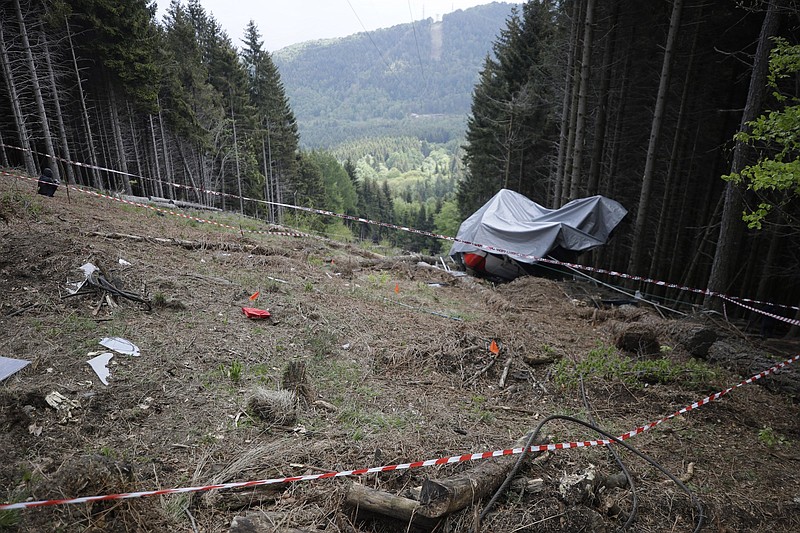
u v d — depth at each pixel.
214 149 34.28
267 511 2.94
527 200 14.73
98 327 4.93
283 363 5.13
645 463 4.14
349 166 93.38
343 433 3.95
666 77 11.99
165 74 28.22
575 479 3.35
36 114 19.42
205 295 6.50
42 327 4.69
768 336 10.62
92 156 23.97
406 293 9.58
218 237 10.94
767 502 3.77
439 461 3.27
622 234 20.55
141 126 31.27
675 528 3.38
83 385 3.96
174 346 4.92
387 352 5.90
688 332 7.57
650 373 5.98
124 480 2.69
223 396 4.24
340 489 3.17
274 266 9.05
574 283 12.29
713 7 14.16
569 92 18.39
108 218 10.29
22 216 7.75
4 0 17.69
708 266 17.17
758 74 8.30
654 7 15.40
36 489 2.45
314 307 6.97
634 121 19.16
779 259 14.19
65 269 5.81
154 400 3.99
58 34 21.50
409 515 2.90
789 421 5.36
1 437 3.13
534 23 26.73
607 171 20.97
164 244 8.85
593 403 5.32
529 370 5.95
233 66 37.97
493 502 3.15
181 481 3.11
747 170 6.14
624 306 10.09
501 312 9.12
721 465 4.27
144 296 5.83
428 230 76.31
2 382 3.75
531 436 3.80
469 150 35.28
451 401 4.96
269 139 44.84
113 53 22.84
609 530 3.19
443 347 6.13
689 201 18.34
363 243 20.67
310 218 44.22
